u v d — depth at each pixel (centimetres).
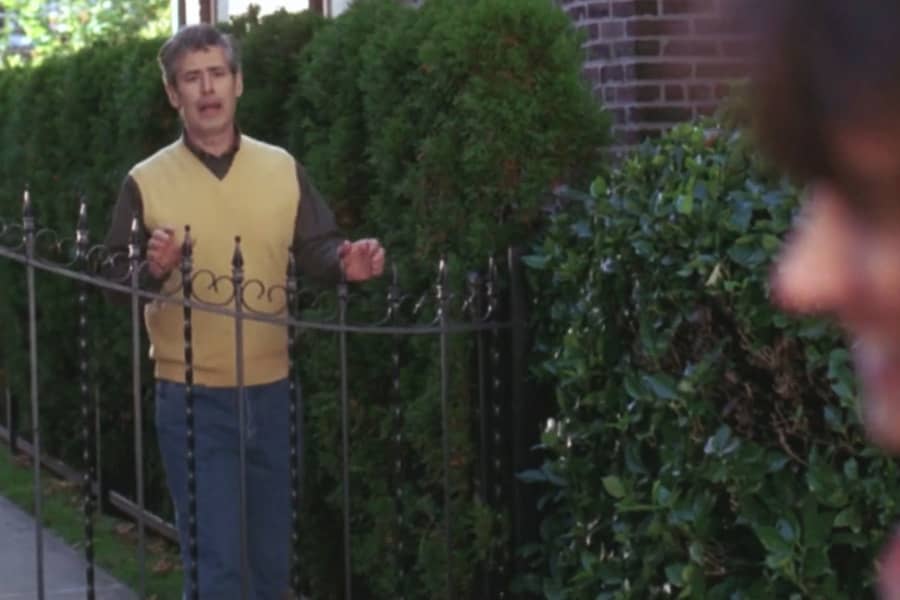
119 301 457
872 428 74
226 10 1059
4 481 813
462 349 443
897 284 67
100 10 1731
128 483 732
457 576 450
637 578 385
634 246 364
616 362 391
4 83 876
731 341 349
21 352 828
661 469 363
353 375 489
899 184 66
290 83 559
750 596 344
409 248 464
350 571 453
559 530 432
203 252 447
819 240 69
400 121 458
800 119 67
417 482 474
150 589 616
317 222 461
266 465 456
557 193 428
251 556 460
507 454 442
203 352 445
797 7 66
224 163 452
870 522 324
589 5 563
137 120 662
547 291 426
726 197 346
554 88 432
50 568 655
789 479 339
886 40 64
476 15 429
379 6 500
